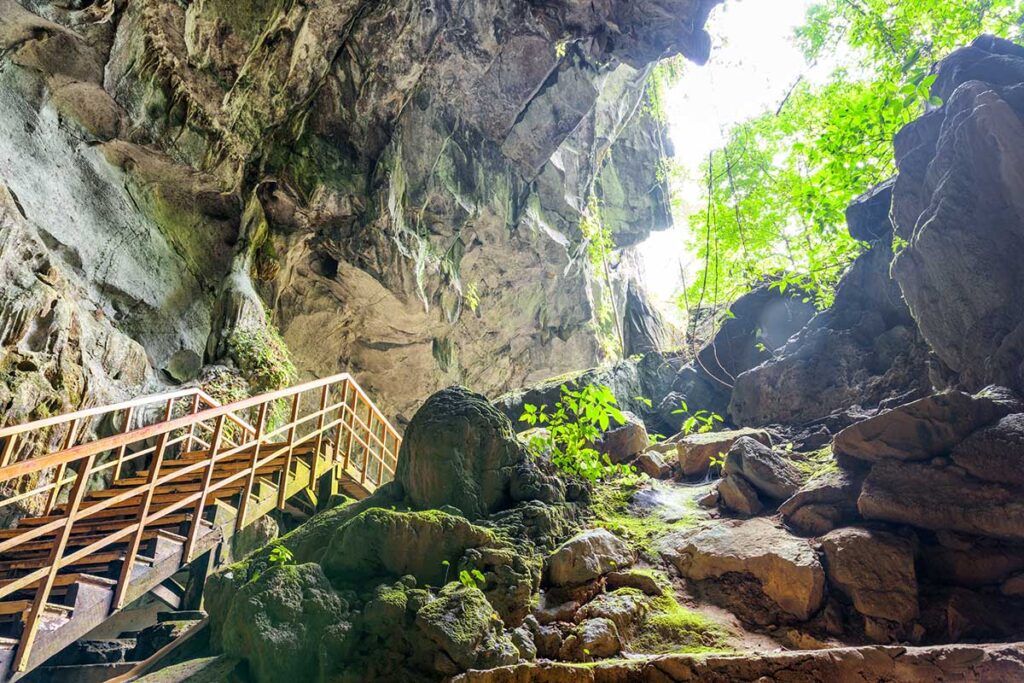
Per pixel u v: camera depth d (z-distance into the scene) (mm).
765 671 3676
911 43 9469
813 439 7230
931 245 6121
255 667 4184
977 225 5848
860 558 4766
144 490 5324
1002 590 4504
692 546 5418
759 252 12375
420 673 4148
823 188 7969
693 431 9328
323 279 14141
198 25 10031
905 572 4637
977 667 3484
